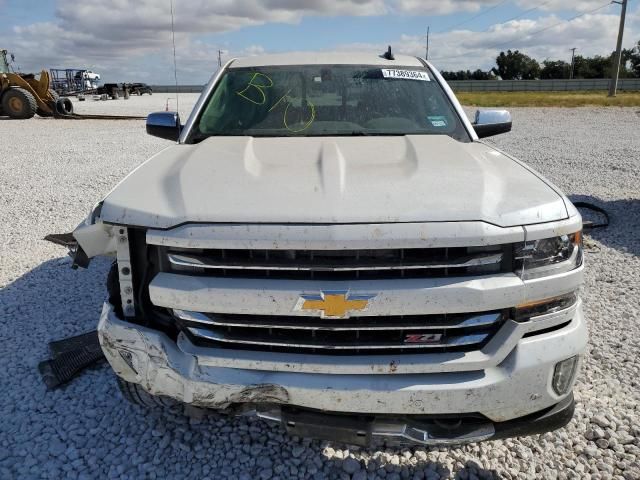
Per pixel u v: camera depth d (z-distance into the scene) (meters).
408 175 2.33
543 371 2.12
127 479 2.49
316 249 1.98
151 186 2.35
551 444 2.74
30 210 7.20
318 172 2.37
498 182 2.34
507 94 47.69
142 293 2.26
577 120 20.61
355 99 3.56
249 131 3.34
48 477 2.50
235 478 2.50
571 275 2.16
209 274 2.09
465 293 2.00
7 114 21.34
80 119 21.72
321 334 2.11
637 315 4.15
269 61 3.96
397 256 2.02
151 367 2.20
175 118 3.71
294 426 2.21
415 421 2.18
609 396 3.14
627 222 6.66
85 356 3.38
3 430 2.81
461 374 2.10
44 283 4.62
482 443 2.74
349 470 2.54
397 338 2.09
